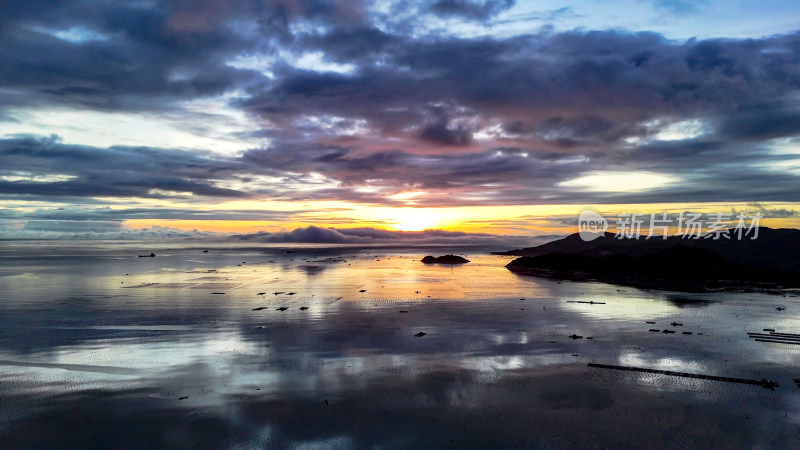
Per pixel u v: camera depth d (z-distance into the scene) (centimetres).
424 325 4875
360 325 4872
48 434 2361
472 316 5406
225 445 2244
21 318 5288
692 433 2375
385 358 3619
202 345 4016
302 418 2527
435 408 2659
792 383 3080
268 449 2202
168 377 3173
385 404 2711
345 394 2864
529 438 2312
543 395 2855
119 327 4772
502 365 3450
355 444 2250
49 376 3194
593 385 3027
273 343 4084
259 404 2709
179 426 2438
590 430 2398
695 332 4516
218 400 2770
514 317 5338
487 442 2272
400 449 2203
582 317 5319
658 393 2891
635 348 3925
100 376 3194
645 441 2291
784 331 4569
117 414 2580
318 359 3588
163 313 5606
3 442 2283
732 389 2964
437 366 3416
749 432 2391
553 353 3769
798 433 2381
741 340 4194
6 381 3102
